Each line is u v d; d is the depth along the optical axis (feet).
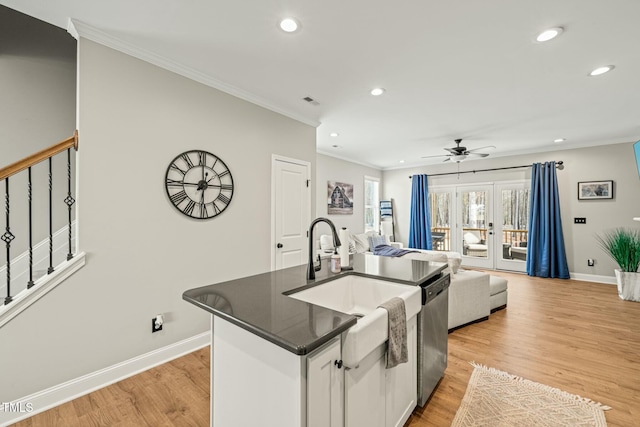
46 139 8.29
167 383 6.76
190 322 8.21
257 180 10.13
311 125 12.48
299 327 3.34
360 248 18.70
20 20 8.05
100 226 6.61
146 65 7.33
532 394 6.41
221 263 9.02
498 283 11.90
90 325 6.47
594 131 14.33
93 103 6.50
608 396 6.33
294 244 11.59
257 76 8.58
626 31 6.43
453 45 7.00
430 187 23.13
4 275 7.50
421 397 5.70
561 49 7.16
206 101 8.61
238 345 4.01
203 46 7.07
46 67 8.36
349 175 21.56
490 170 20.27
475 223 20.98
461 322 10.17
